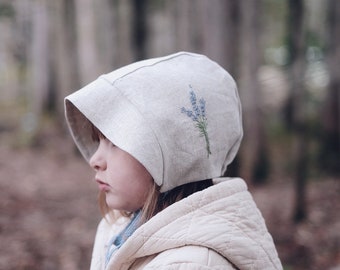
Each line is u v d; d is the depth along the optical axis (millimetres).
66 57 12672
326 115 10461
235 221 1128
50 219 6852
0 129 14180
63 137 13078
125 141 1139
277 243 5980
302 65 6281
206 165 1194
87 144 1479
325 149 10266
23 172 10047
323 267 5238
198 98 1195
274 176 9812
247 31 8617
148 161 1123
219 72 1287
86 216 7070
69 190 8672
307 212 6762
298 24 6590
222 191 1155
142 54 12000
